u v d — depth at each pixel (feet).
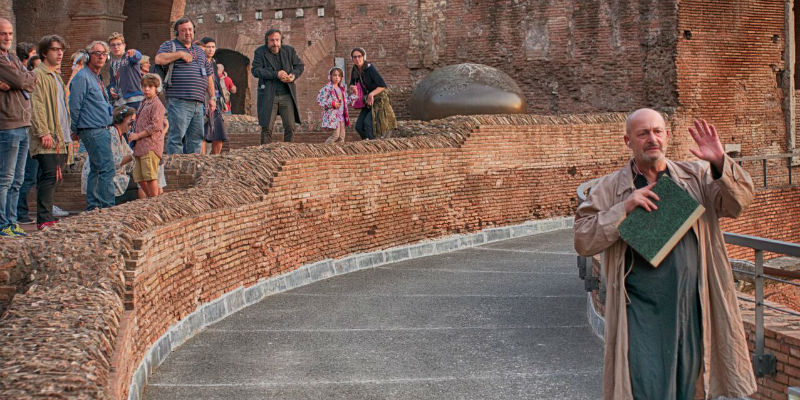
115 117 33.68
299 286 35.37
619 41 67.05
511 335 26.73
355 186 39.75
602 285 26.45
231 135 68.69
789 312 20.54
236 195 31.91
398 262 41.86
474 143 48.06
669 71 64.85
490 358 23.99
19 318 16.19
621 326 14.34
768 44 68.33
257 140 67.92
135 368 20.20
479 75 63.21
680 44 64.54
